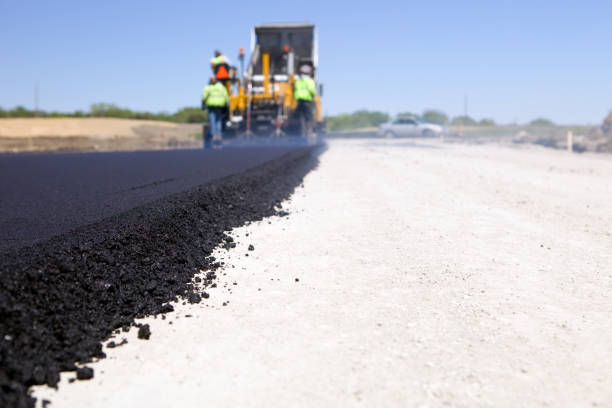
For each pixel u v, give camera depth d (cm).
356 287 342
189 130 5125
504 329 272
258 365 229
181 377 216
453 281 353
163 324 272
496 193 792
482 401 203
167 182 711
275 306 305
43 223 402
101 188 644
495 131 4003
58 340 232
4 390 189
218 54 1934
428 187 855
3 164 1143
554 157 1692
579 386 215
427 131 3747
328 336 262
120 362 228
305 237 484
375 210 626
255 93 1967
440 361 235
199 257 389
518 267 387
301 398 202
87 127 4550
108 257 308
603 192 817
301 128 1995
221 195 593
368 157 1590
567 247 450
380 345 251
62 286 261
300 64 1983
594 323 281
